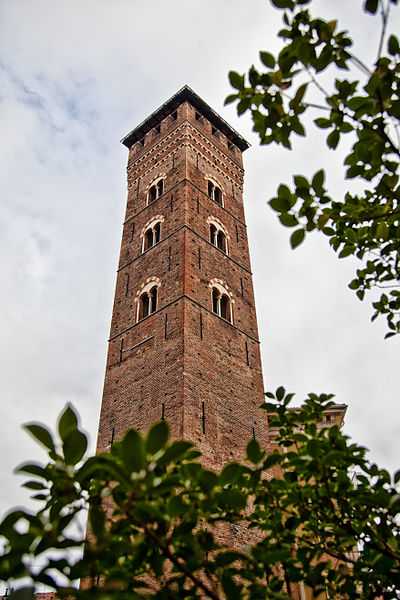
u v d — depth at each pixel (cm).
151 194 4206
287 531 801
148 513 521
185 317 2908
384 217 859
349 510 807
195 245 3425
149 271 3478
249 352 3291
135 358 3059
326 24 636
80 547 498
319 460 766
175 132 4375
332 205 855
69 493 515
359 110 668
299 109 679
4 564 446
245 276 3797
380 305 1023
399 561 702
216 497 536
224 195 4244
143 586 604
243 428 2822
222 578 581
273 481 805
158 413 2622
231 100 713
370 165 743
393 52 603
